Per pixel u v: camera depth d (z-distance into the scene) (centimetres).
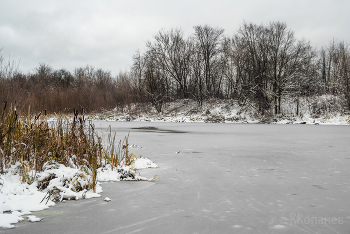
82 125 684
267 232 355
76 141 652
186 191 536
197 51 4369
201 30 4319
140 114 3959
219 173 686
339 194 517
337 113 3086
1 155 517
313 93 3641
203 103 4075
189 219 398
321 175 667
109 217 405
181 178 636
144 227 371
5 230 358
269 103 3381
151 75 4219
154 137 1528
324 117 3064
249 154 972
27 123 666
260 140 1405
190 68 4481
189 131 1977
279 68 3472
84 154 643
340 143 1288
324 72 4722
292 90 3584
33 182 498
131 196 505
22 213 409
